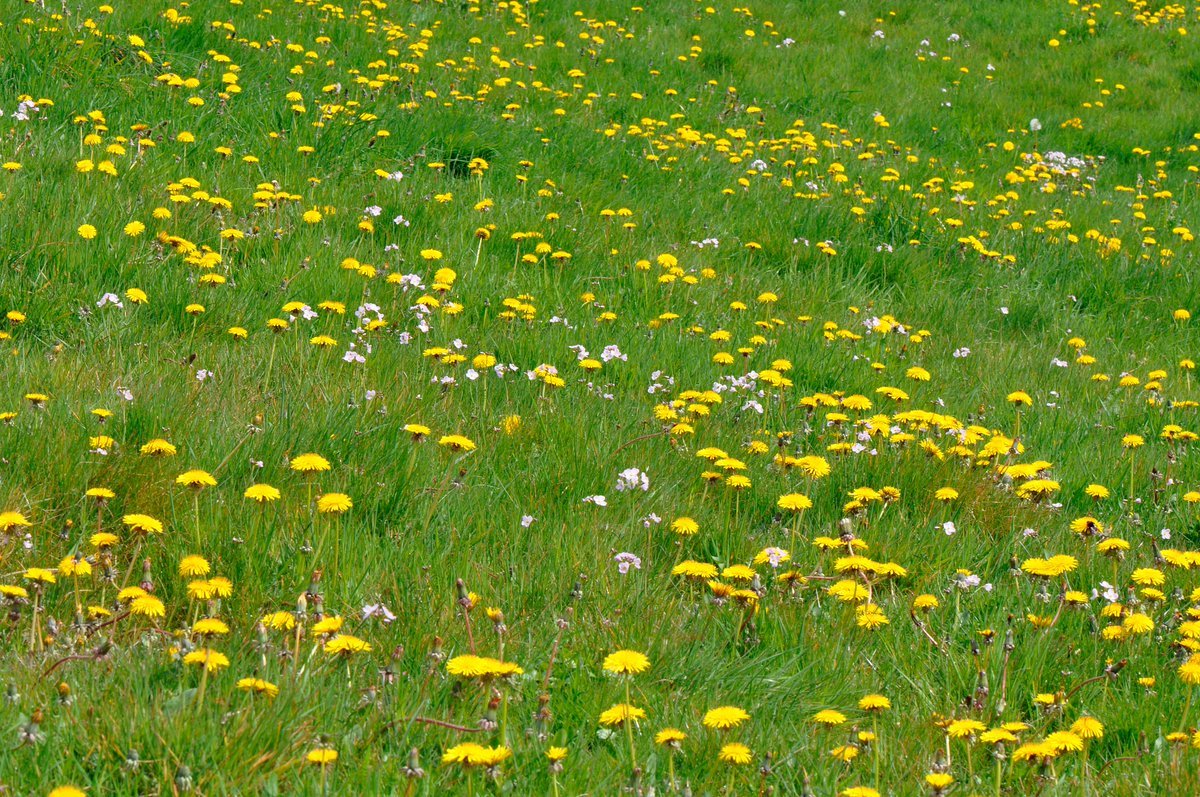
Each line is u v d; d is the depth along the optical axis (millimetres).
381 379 6484
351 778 3213
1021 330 9938
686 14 21203
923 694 4234
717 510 5621
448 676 3846
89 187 8258
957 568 5328
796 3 22859
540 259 9180
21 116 9219
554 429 6117
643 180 11953
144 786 3139
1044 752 3500
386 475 5309
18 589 3764
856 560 4574
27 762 3109
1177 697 4180
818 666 4359
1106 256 11695
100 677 3576
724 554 5184
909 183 13562
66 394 5543
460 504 5176
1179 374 9008
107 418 5227
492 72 15438
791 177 12992
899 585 5207
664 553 5250
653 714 3918
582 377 7145
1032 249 11688
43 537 4438
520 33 17984
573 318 8188
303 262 7930
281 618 3803
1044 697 4035
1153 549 5570
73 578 4191
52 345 6461
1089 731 3705
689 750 3734
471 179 10844
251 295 7355
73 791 2801
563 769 3436
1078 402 8078
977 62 20797
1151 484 6578
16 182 8031
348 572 4453
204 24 13125
